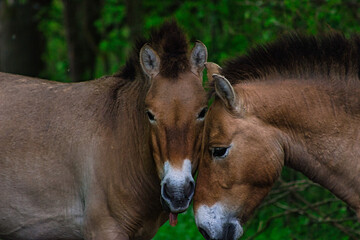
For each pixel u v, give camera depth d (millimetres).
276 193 29531
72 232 19500
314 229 29172
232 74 18500
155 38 18641
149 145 17781
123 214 18719
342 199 17906
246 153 17141
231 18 38750
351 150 17406
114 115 19109
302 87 17750
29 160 19219
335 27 30109
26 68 50375
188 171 16688
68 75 51031
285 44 18250
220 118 17312
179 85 17109
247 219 17844
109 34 50594
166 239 27953
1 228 19906
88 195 18688
